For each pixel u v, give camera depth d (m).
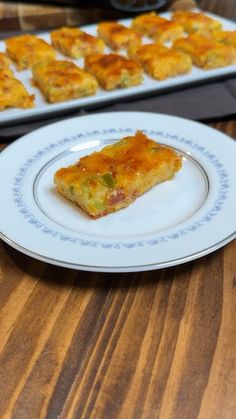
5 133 0.64
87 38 0.84
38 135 0.57
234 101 0.69
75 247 0.44
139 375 0.38
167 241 0.44
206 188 0.51
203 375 0.38
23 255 0.47
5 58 0.79
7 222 0.46
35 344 0.40
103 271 0.42
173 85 0.72
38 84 0.75
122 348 0.40
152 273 0.45
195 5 1.08
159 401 0.37
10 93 0.67
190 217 0.47
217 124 0.65
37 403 0.37
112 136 0.58
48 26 1.03
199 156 0.54
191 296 0.43
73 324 0.41
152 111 0.68
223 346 0.40
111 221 0.48
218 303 0.43
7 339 0.40
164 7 1.06
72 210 0.49
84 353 0.40
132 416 0.36
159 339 0.40
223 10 1.09
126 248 0.44
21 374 0.38
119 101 0.70
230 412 0.36
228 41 0.84
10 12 1.01
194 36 0.85
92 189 0.49
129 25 0.95
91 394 0.37
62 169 0.51
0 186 0.51
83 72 0.74
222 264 0.46
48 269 0.46
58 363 0.39
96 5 1.05
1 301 0.43
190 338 0.40
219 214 0.47
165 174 0.52
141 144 0.53
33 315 0.42
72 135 0.58
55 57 0.82
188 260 0.43
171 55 0.77
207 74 0.74
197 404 0.37
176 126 0.59
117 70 0.73
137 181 0.50
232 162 0.53
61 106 0.67
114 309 0.42
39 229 0.46
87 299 0.43
